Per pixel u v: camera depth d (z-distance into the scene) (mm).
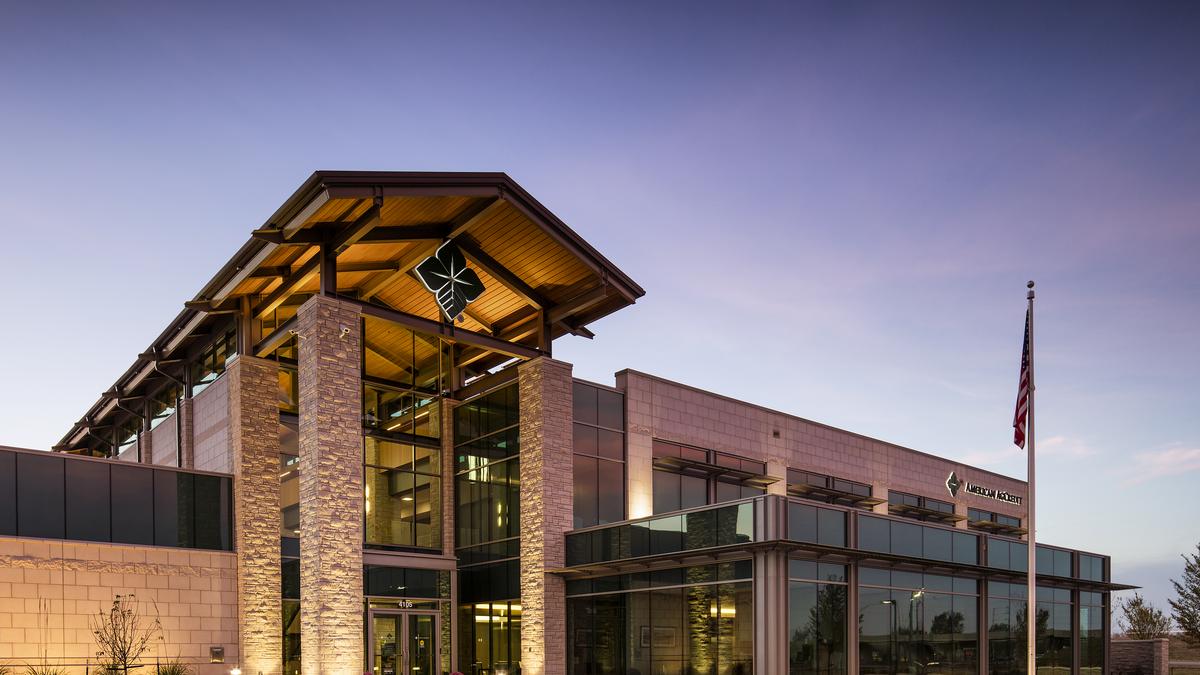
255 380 29344
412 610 31219
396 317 28656
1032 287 25156
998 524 49531
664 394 35500
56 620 24609
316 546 25750
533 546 30312
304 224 26219
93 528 25688
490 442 33031
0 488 24359
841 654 25859
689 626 26234
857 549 26281
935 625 29594
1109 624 39688
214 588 27500
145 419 36250
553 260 30766
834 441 42375
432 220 28828
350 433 27016
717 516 25953
